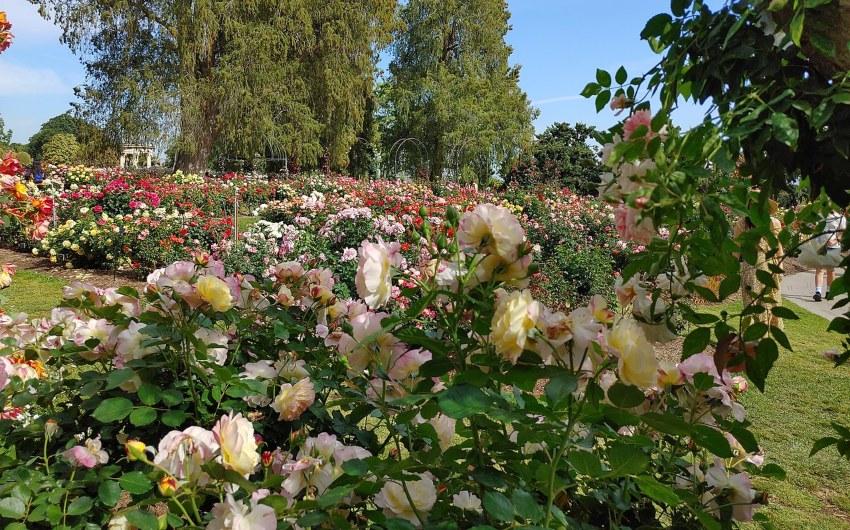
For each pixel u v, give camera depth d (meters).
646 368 0.87
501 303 0.97
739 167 1.28
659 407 1.27
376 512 1.05
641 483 0.92
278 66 23.88
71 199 10.95
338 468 1.14
